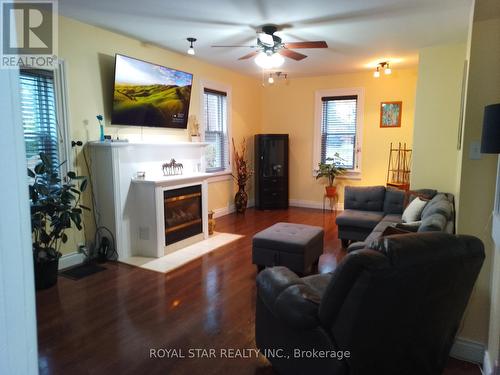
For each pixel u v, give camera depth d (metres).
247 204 6.86
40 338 2.29
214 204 5.95
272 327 1.92
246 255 3.97
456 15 3.40
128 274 3.40
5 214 0.51
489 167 2.04
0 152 0.50
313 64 5.53
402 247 1.35
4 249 0.52
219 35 4.05
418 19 3.51
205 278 3.31
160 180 3.84
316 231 3.60
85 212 3.74
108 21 3.58
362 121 6.30
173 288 3.08
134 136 4.25
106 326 2.45
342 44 4.38
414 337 1.57
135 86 3.99
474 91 2.04
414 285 1.38
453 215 3.12
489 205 2.05
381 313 1.39
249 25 3.71
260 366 2.04
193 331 2.39
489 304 2.03
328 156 6.71
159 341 2.27
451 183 4.34
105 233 3.84
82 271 3.48
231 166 6.27
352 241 4.50
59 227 3.07
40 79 3.28
